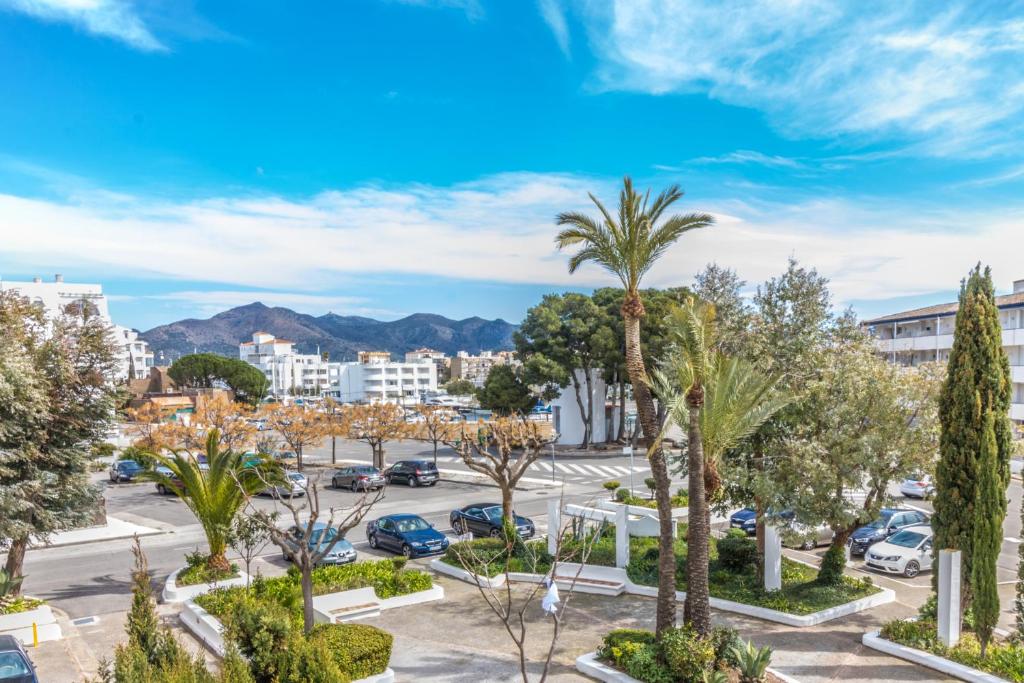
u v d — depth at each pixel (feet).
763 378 52.13
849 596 61.82
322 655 39.93
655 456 49.78
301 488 125.18
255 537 61.11
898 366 65.82
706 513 49.08
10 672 41.57
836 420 61.36
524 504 115.85
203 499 68.59
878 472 60.23
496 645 54.08
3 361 62.18
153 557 85.25
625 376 173.78
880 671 47.65
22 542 66.33
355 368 490.49
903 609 61.26
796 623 56.59
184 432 138.62
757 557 67.62
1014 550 84.89
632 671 45.85
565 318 180.55
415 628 57.98
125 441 200.44
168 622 60.23
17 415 64.03
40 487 64.95
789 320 71.46
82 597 69.15
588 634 56.08
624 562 69.26
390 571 68.85
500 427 127.75
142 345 465.06
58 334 71.15
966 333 51.70
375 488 130.52
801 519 59.06
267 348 565.94
